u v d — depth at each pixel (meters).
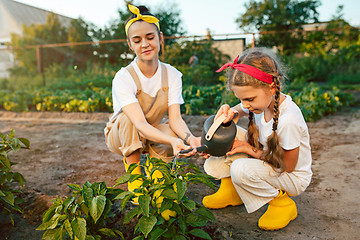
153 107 2.59
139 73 2.47
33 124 6.26
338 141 4.28
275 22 17.08
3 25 16.34
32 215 2.48
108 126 2.68
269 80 1.82
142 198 1.78
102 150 4.20
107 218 2.08
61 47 15.55
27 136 5.13
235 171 2.14
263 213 2.41
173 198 1.78
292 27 17.06
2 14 16.30
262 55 1.89
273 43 15.65
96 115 6.84
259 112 2.00
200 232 1.87
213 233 2.13
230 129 2.03
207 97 7.13
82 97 7.75
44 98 7.74
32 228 2.32
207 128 2.06
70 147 4.39
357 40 14.01
